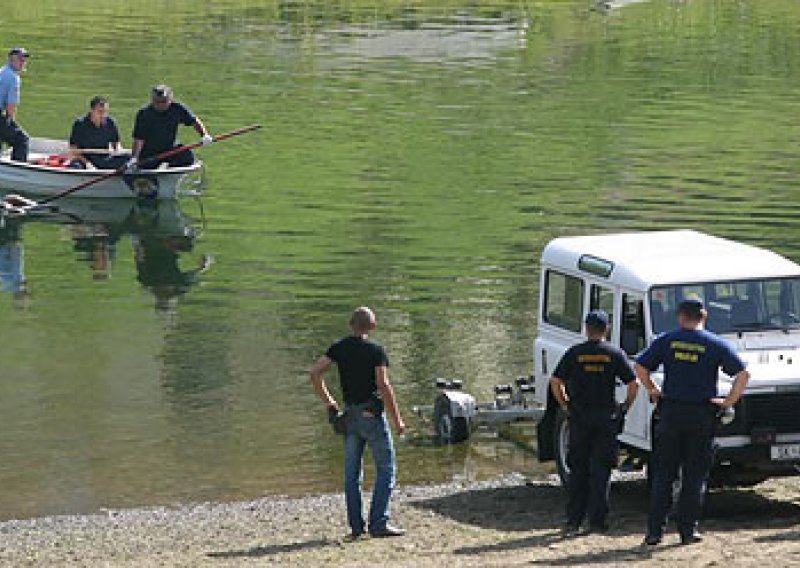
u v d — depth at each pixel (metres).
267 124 96.12
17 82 80.50
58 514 37.94
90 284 63.12
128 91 105.94
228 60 120.12
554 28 145.25
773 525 35.09
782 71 121.38
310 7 155.75
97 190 79.88
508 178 82.25
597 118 99.62
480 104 103.75
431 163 86.06
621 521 36.12
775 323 37.72
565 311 39.81
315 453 43.03
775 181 81.56
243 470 41.59
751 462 35.31
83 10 151.38
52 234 72.75
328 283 62.53
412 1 162.62
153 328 56.06
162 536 35.59
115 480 40.72
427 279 62.94
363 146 90.50
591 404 34.25
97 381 49.53
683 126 97.44
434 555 32.38
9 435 44.25
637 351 37.38
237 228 72.81
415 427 46.00
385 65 119.25
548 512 37.16
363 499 39.06
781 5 173.12
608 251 39.22
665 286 37.22
